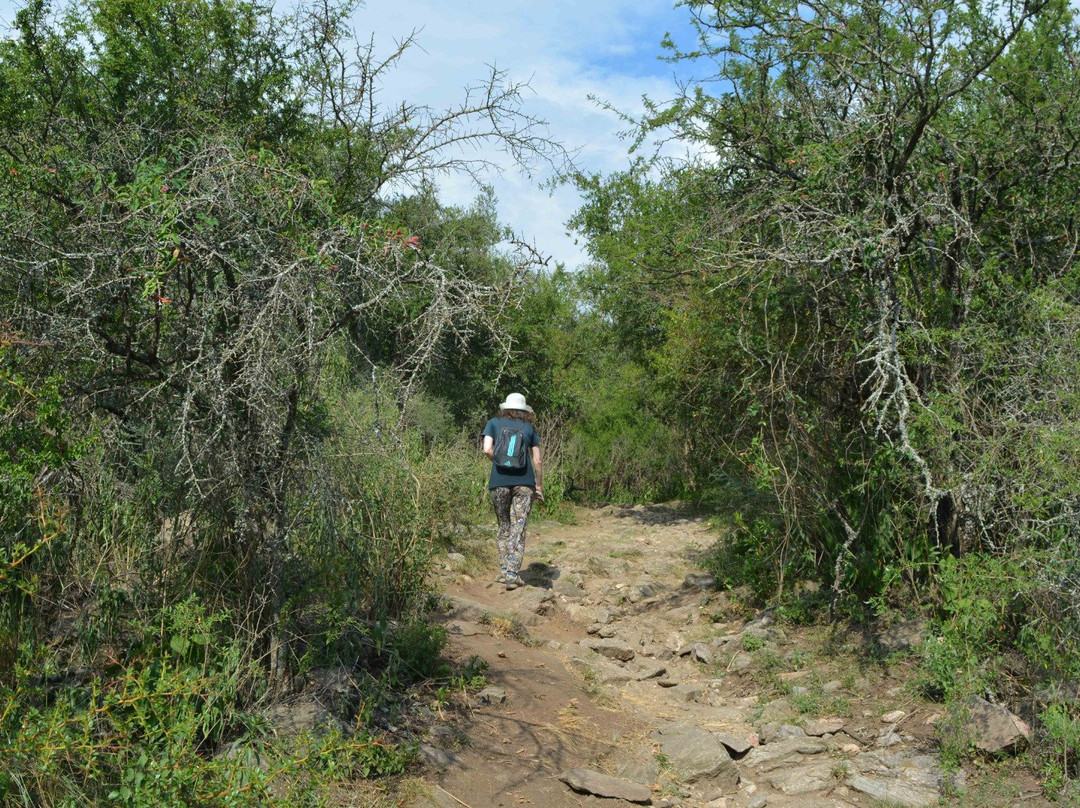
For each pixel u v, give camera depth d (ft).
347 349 14.08
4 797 9.95
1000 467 16.05
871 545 20.88
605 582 29.35
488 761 14.58
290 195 12.71
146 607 13.69
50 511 12.84
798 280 19.12
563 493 47.16
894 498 20.15
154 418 13.79
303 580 15.21
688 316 27.40
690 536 37.04
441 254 15.49
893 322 17.85
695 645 21.84
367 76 18.51
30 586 12.02
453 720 15.66
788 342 21.38
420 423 34.68
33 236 13.07
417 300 13.60
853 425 21.18
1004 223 19.75
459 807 13.03
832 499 21.29
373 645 17.01
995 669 15.53
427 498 26.04
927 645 16.28
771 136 21.81
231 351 12.01
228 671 12.96
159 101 19.57
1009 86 20.04
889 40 18.56
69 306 13.08
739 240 19.31
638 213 41.52
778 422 22.11
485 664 18.15
